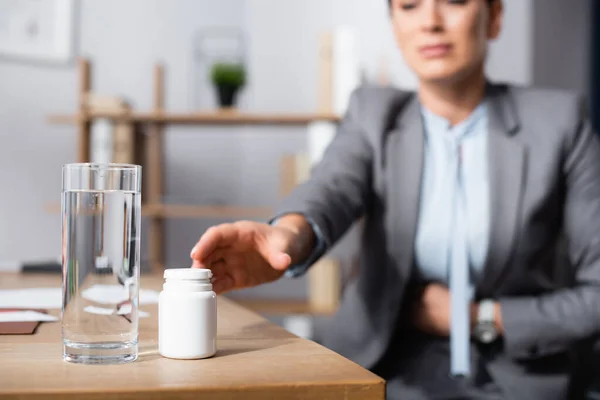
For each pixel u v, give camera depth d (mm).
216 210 3109
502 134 1319
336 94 2992
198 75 3686
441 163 1337
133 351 617
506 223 1281
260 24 3688
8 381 525
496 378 1254
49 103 3354
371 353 1299
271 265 796
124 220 609
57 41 3359
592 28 3625
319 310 3045
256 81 3678
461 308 1267
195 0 3684
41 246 3318
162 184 3344
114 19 3521
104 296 604
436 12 1258
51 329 780
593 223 1316
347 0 3516
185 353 616
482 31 1285
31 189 3307
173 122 3104
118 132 2979
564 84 3645
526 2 3441
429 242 1307
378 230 1340
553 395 1244
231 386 518
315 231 1002
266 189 3684
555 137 1323
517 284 1314
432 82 1303
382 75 3373
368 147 1354
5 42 3236
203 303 625
